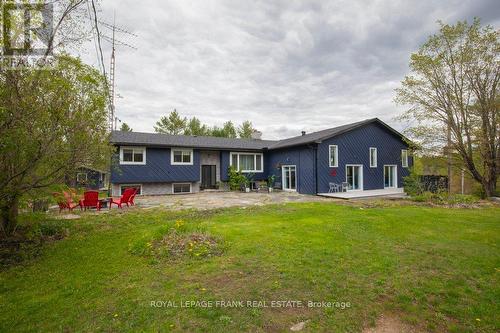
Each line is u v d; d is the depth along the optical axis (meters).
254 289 3.45
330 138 17.61
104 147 6.15
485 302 3.20
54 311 2.98
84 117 5.31
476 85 13.71
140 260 4.56
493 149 13.73
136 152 17.09
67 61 5.09
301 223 7.44
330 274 3.93
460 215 8.78
